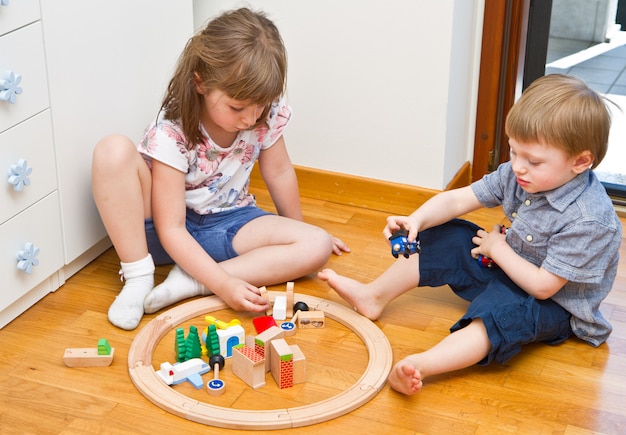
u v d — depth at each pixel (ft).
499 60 6.30
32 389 4.26
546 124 4.19
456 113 6.23
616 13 8.71
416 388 4.13
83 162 5.12
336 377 4.43
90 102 5.08
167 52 5.75
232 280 4.90
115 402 4.18
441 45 5.81
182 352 4.44
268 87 4.59
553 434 4.05
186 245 4.95
